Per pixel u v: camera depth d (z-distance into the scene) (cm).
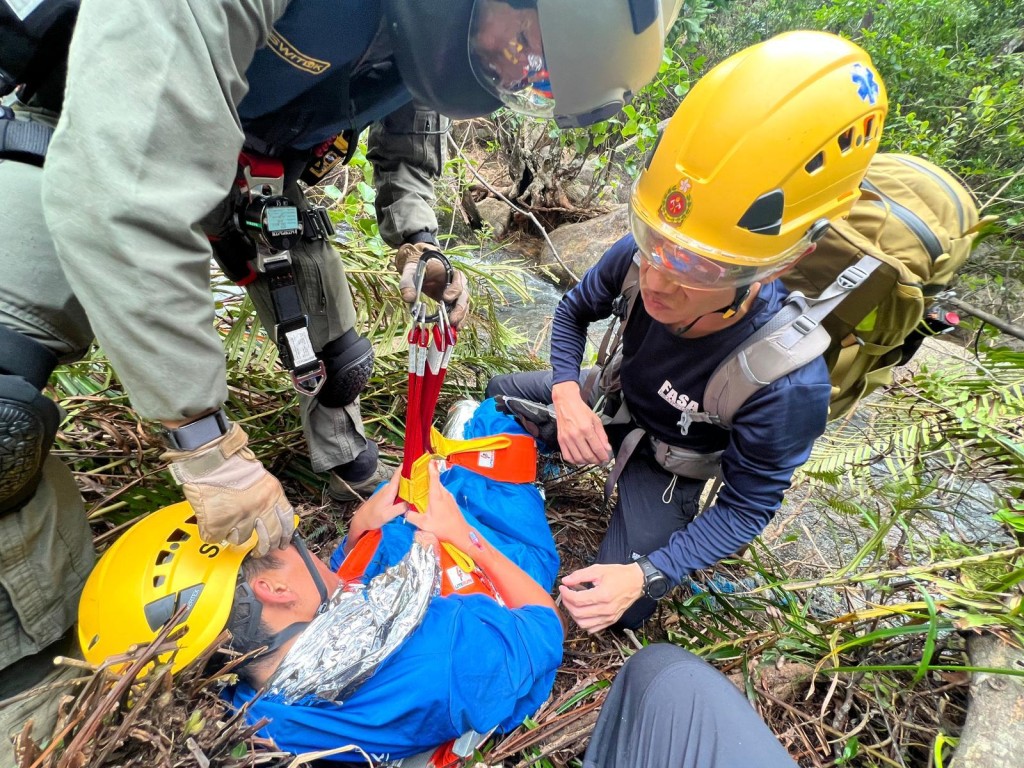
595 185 457
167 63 61
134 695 78
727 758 90
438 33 85
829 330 129
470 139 536
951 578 133
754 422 119
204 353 71
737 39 629
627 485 167
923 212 122
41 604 86
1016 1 526
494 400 174
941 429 162
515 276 270
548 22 80
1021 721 102
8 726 85
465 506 144
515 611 112
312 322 134
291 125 99
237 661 83
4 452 69
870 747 115
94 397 152
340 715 88
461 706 92
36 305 75
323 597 100
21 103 85
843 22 566
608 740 107
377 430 203
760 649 136
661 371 135
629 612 146
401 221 149
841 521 203
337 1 80
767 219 90
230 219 110
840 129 88
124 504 137
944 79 479
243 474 80
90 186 60
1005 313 303
